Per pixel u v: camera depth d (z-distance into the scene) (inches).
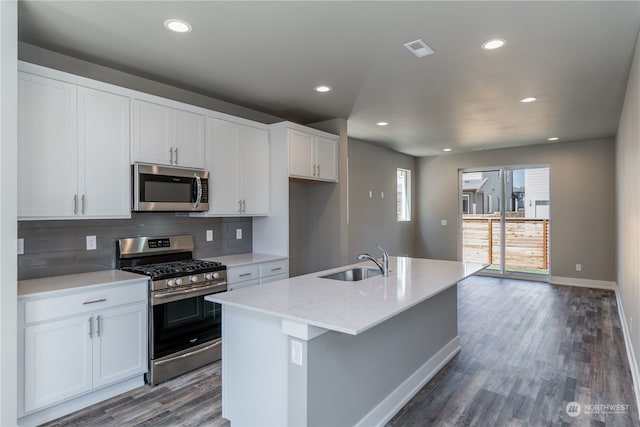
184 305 121.4
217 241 158.9
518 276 285.0
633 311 123.1
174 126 127.6
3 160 79.8
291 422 77.0
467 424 95.0
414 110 173.5
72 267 115.3
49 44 105.9
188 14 89.6
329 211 189.6
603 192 250.1
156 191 120.8
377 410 95.2
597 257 252.8
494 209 297.3
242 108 167.3
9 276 80.9
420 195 326.6
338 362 82.9
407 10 87.2
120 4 85.0
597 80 134.0
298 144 164.7
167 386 113.3
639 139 101.3
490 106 167.6
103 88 109.5
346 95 151.6
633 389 112.0
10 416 81.0
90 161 106.4
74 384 96.4
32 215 95.1
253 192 157.2
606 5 84.7
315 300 85.5
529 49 108.4
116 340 105.0
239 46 106.6
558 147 264.1
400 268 131.0
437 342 127.1
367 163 263.6
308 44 105.6
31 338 88.9
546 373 123.3
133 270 119.4
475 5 85.0
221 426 93.2
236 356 89.3
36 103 95.7
